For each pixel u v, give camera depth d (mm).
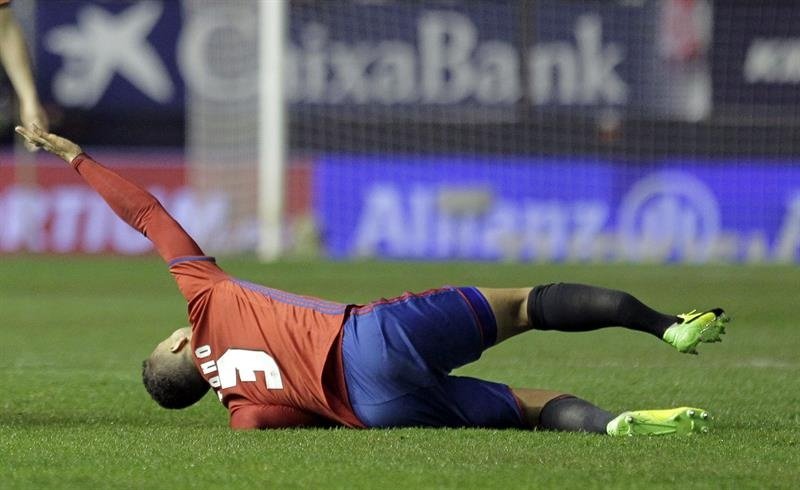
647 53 68000
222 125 67312
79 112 68562
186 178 65938
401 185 64125
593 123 67438
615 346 33906
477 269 57031
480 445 15883
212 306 17594
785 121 67500
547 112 67250
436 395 17203
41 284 53594
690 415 16469
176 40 68500
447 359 16859
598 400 22562
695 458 15062
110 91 68688
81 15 68688
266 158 60781
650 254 63656
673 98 67875
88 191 65062
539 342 34938
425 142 67125
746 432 17344
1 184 64938
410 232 63812
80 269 59375
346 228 64125
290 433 16891
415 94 67625
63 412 20562
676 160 65312
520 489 13320
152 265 61156
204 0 68438
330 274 53938
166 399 18312
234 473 14156
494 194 64000
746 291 49406
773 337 35938
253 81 67750
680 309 43031
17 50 18141
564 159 64625
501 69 67625
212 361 17656
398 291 47562
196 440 16484
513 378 26359
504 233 63625
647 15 68062
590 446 15836
